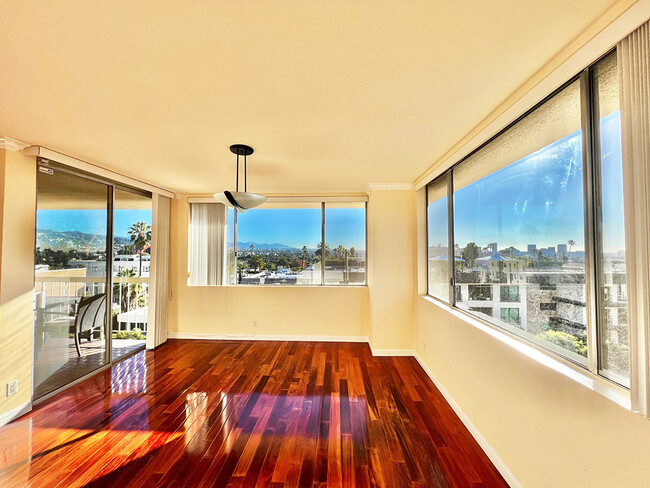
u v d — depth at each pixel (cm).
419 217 395
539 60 142
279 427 240
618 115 119
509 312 198
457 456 207
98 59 138
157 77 153
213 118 203
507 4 107
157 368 365
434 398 290
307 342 475
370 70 149
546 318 162
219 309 491
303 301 485
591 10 110
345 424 245
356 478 187
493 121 196
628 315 104
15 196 254
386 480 185
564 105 146
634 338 103
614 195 121
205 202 498
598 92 127
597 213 129
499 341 193
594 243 130
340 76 154
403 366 372
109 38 123
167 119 204
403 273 408
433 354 328
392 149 269
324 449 214
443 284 328
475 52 135
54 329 299
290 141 246
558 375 141
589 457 125
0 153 244
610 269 124
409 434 232
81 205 330
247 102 181
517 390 174
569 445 135
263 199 275
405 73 151
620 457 111
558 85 141
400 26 118
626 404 110
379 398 289
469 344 237
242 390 306
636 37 103
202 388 310
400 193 409
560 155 149
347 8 108
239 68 146
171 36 122
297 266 501
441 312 301
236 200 265
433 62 142
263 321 488
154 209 445
